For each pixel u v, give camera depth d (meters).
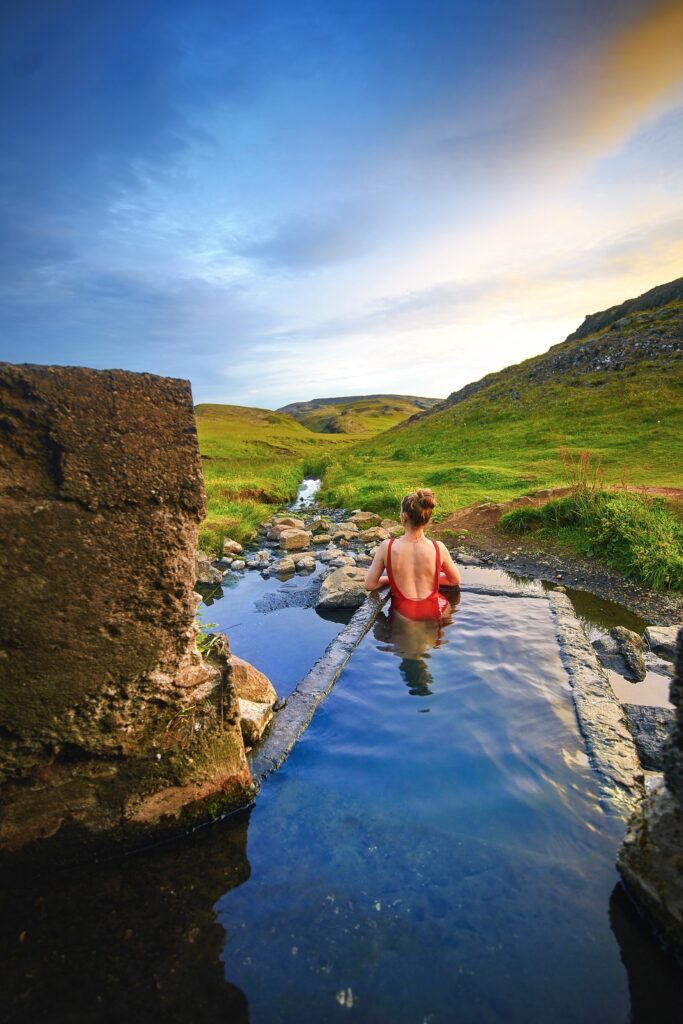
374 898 2.13
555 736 3.03
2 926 2.12
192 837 2.57
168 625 2.56
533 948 1.92
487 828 2.42
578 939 1.95
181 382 2.55
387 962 1.89
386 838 2.40
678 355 25.58
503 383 32.72
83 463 2.34
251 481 18.03
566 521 8.77
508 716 3.24
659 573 6.57
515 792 2.62
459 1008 1.73
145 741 2.54
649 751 3.05
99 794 2.47
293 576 7.56
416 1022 1.69
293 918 2.09
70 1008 1.79
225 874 2.33
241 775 2.73
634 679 4.09
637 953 1.91
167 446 2.51
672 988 1.81
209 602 6.41
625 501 8.34
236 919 2.10
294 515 13.35
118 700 2.47
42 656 2.33
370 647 4.29
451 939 1.96
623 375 25.58
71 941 2.04
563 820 2.44
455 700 3.44
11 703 2.30
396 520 10.94
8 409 2.23
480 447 21.12
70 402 2.31
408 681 3.71
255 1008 1.77
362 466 22.19
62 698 2.37
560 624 4.62
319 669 3.88
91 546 2.38
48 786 2.40
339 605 6.04
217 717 2.71
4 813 2.34
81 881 2.35
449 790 2.66
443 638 4.41
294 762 2.97
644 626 5.43
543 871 2.21
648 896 1.99
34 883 2.35
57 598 2.33
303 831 2.52
